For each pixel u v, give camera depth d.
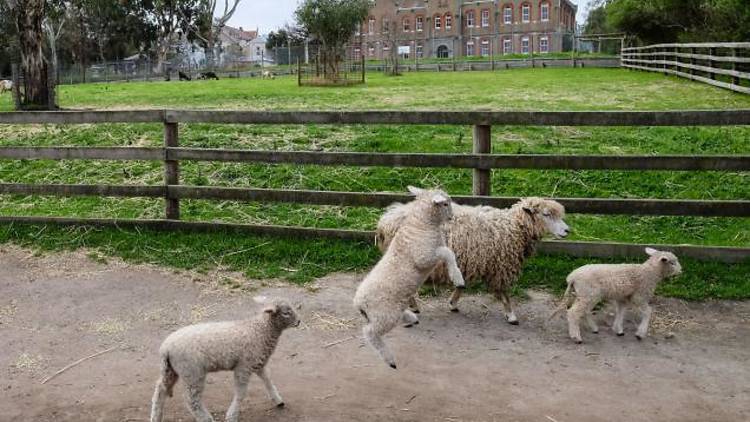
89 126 12.66
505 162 7.50
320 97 18.42
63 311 6.35
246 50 115.88
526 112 7.41
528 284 6.86
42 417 4.53
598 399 4.70
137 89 24.64
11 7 15.54
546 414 4.51
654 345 5.58
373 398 4.73
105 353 5.49
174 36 70.69
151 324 6.06
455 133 11.71
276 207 9.15
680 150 10.65
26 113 8.72
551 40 76.75
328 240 7.88
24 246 8.14
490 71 37.66
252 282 7.02
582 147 10.93
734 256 7.03
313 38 37.53
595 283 5.58
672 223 8.33
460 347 5.56
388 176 9.84
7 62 55.34
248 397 4.76
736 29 24.89
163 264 7.52
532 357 5.37
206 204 9.34
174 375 4.33
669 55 27.03
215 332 4.27
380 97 18.27
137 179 10.30
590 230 8.19
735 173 9.52
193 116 8.34
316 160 8.02
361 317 6.15
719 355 5.38
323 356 5.40
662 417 4.46
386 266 5.07
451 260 5.07
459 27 81.25
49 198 9.85
